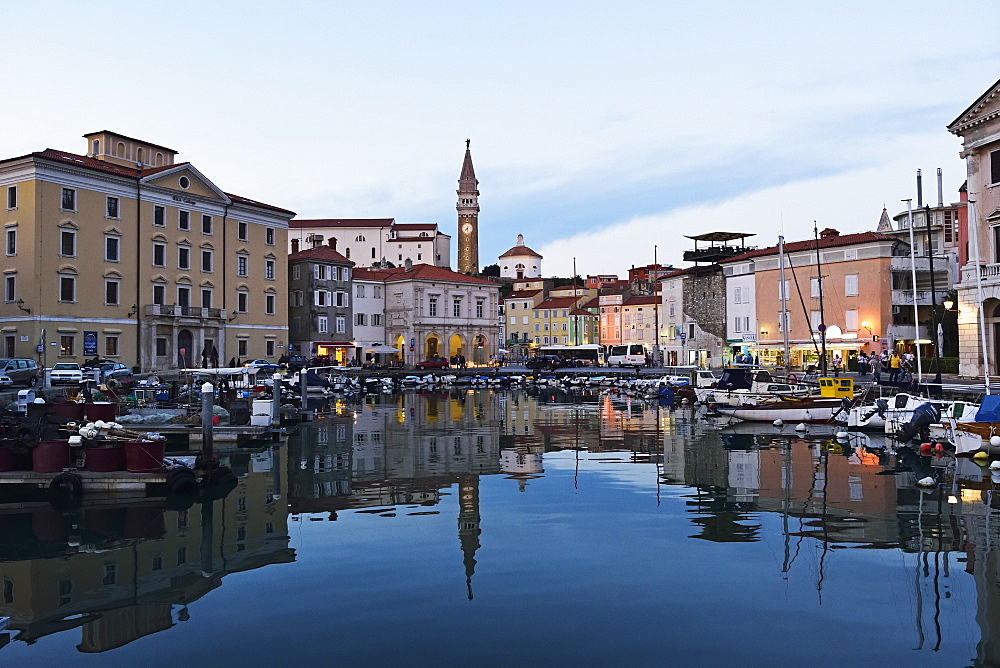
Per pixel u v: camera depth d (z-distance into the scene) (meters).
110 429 19.42
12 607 10.93
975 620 10.09
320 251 92.69
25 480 18.69
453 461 24.22
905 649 9.27
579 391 66.38
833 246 71.25
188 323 70.00
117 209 64.56
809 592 11.21
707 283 88.12
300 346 89.94
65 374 49.09
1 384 44.16
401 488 19.47
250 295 78.38
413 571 12.30
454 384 76.44
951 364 48.97
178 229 70.12
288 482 20.41
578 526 15.18
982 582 11.58
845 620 10.14
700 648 9.32
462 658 9.07
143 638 9.74
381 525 15.40
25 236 58.44
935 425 26.72
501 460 24.38
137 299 65.94
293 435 31.62
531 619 10.23
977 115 44.09
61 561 13.19
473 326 109.31
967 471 21.44
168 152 77.81
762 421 35.97
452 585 11.60
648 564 12.59
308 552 13.46
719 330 86.19
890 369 50.12
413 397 58.88
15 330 58.69
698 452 26.06
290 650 9.33
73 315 60.53
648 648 9.32
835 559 12.80
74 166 60.53
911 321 68.38
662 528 14.98
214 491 19.14
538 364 96.44
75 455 19.75
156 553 13.58
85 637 9.81
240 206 76.94
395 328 102.88
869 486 19.25
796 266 75.25
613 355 107.38
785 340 59.59
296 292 90.44
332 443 28.91
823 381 37.50
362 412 44.00
